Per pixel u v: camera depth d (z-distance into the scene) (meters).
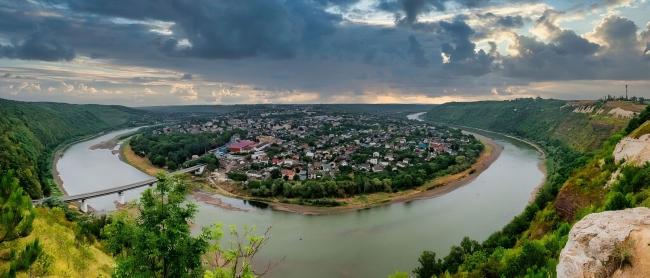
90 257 53.47
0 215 30.72
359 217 125.94
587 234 25.52
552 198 96.19
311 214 131.75
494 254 68.38
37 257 34.19
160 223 25.89
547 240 59.47
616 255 23.56
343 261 88.69
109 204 147.62
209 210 136.75
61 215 69.62
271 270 83.88
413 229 110.38
